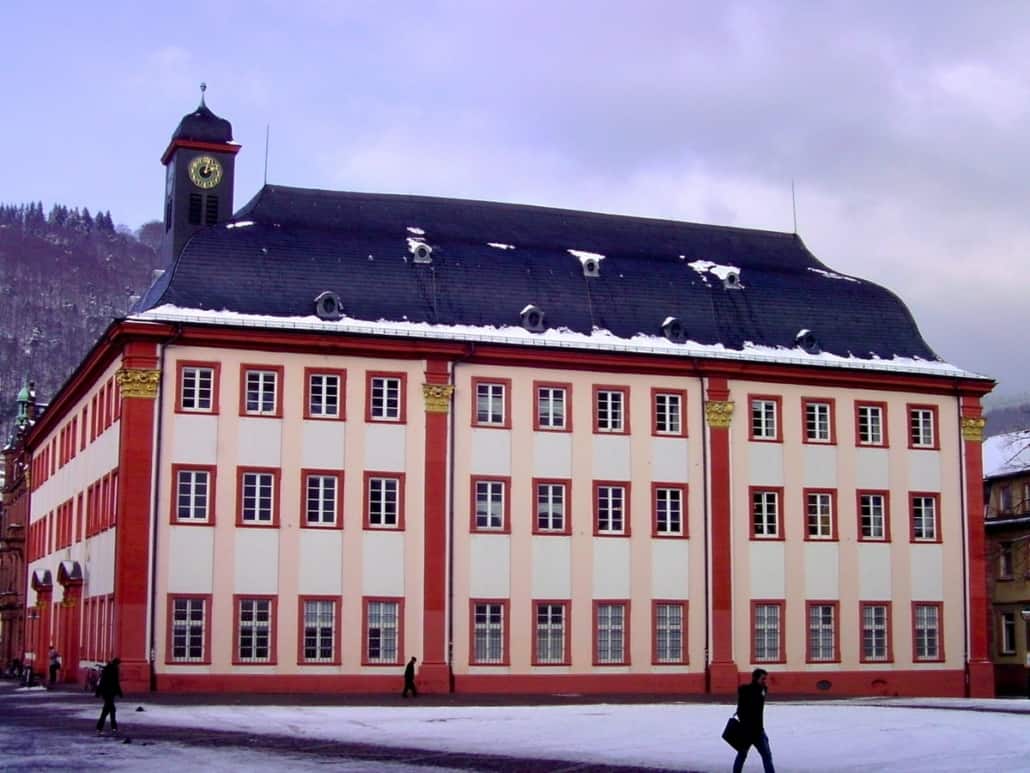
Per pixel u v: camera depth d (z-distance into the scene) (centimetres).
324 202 6731
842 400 6912
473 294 6475
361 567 6019
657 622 6444
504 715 4622
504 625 6206
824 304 7162
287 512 5950
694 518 6562
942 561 6988
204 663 5762
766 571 6644
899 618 6862
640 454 6519
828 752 3319
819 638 6706
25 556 9875
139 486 5759
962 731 3834
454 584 6150
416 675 6022
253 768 2995
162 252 7612
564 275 6725
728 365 6669
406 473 6138
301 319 6088
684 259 7238
